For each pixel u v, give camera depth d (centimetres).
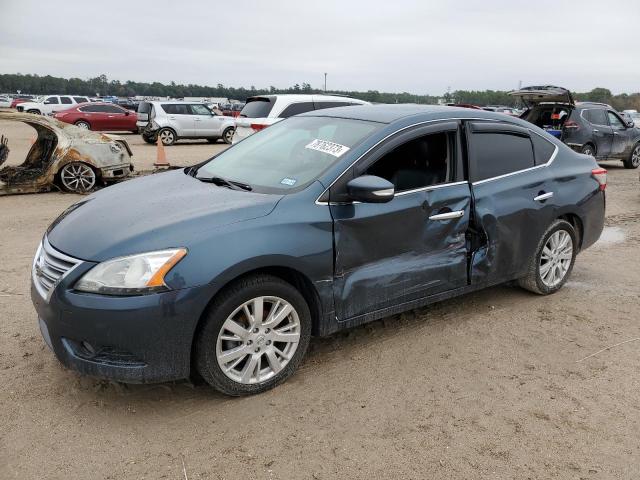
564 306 459
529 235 435
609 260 597
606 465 265
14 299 446
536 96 1285
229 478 251
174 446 272
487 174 408
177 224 292
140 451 268
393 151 359
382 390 326
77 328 275
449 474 257
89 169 948
